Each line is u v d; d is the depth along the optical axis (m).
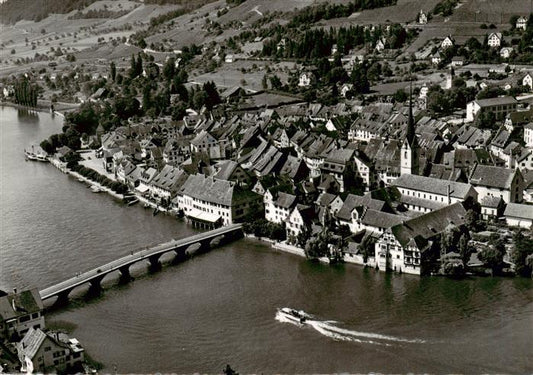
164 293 195.00
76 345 158.25
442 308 175.75
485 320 168.25
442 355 153.50
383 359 153.38
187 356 158.12
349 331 166.50
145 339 167.25
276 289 193.25
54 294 187.62
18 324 166.25
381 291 187.88
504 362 149.38
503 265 195.75
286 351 158.62
